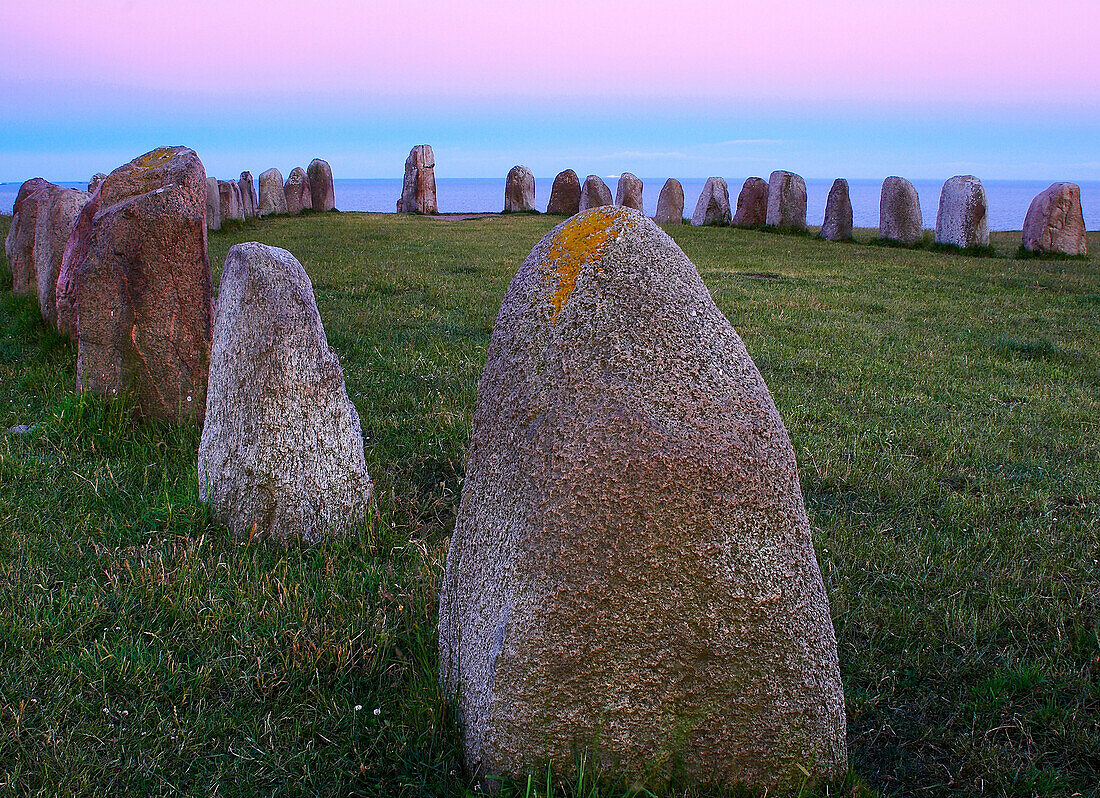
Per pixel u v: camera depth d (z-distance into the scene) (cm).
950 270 1434
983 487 468
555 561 217
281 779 240
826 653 231
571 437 219
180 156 538
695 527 215
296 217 2306
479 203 13362
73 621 302
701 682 221
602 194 2447
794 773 229
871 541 395
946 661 305
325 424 372
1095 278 1364
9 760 238
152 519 378
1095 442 545
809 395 634
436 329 809
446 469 476
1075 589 354
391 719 260
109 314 505
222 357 378
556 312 236
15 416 523
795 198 2145
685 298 235
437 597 316
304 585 331
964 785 248
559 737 223
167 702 267
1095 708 279
